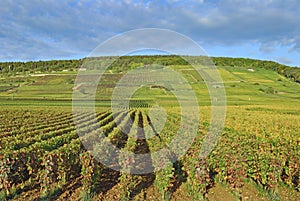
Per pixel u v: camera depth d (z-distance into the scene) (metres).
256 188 8.75
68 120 26.28
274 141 13.13
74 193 8.42
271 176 8.30
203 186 7.84
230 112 32.19
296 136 16.52
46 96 57.62
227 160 8.84
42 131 19.70
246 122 23.62
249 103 45.31
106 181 9.61
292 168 9.04
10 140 16.33
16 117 30.97
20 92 64.88
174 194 8.35
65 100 53.44
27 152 10.00
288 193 8.64
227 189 8.70
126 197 7.93
